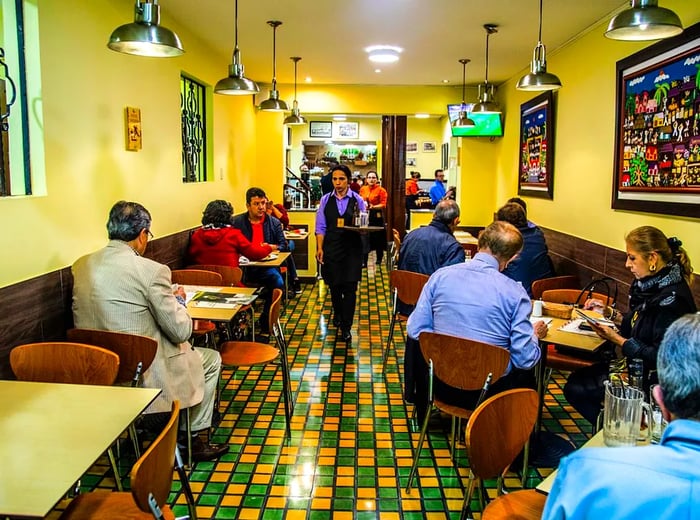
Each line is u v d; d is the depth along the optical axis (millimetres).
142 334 2662
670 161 3521
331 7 4297
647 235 2668
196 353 2941
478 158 8180
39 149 2893
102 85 3527
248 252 4746
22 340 2730
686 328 1067
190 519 2113
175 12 4469
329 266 5109
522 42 5379
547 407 3760
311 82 7816
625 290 4133
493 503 1868
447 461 3055
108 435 1688
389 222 9273
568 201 5355
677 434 1010
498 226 2721
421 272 4109
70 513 1786
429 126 12328
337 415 3621
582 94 5012
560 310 3227
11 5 2785
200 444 3041
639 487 955
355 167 12648
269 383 4137
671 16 2414
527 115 6547
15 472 1483
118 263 2648
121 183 3812
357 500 2682
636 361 2662
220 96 6156
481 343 2482
